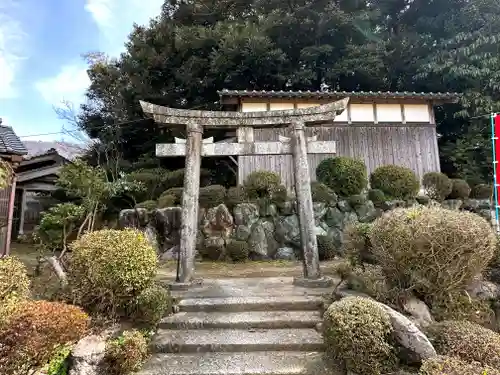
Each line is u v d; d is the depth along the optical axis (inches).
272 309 152.3
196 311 152.2
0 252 267.0
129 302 138.7
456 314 128.0
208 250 294.0
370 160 368.5
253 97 356.5
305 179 203.3
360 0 538.9
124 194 415.8
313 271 190.5
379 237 138.8
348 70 491.8
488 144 406.9
